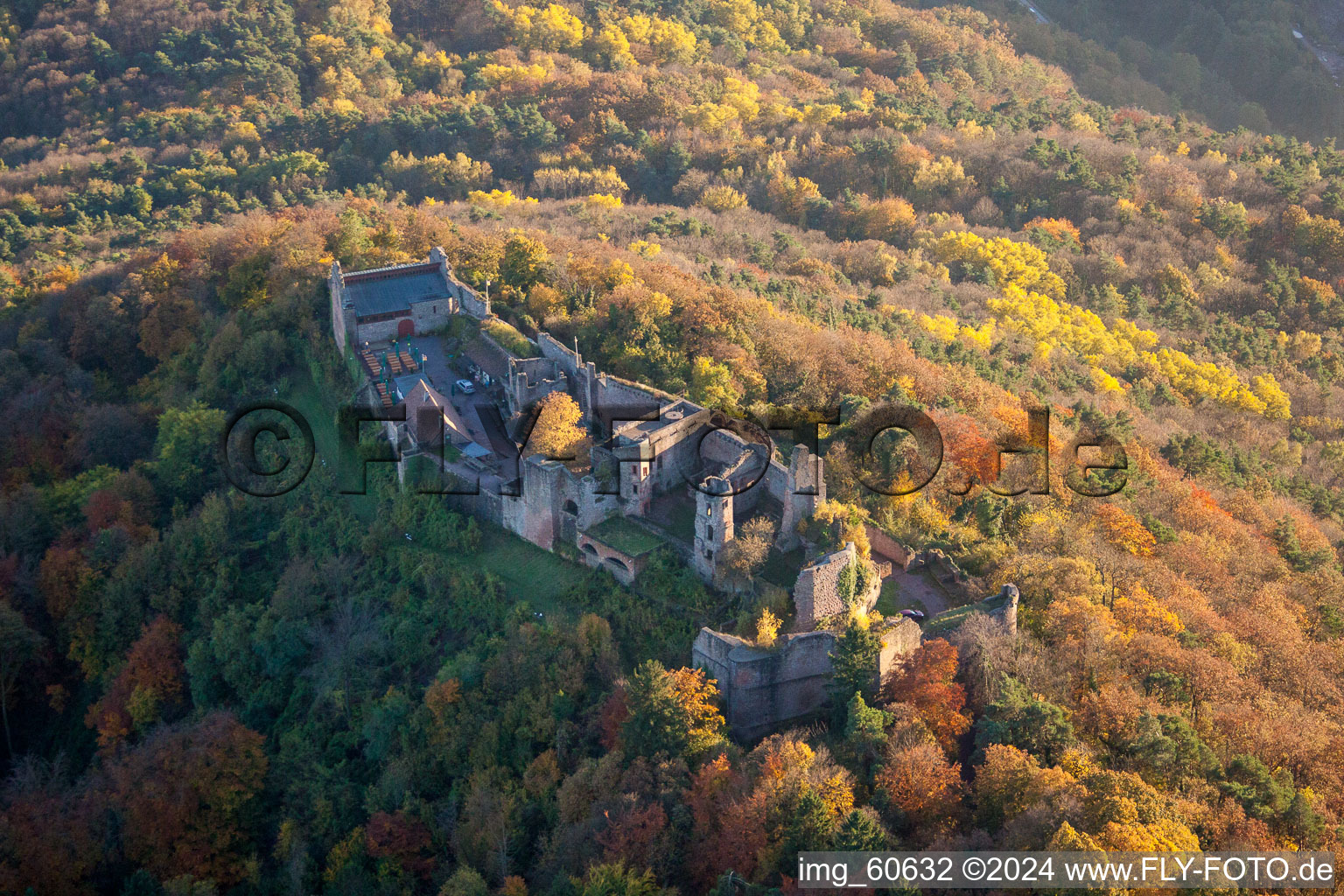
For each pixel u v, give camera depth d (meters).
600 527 153.88
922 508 159.25
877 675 131.12
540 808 131.62
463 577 155.75
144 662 165.12
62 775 163.25
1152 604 150.50
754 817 116.25
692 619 142.38
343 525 170.25
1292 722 137.25
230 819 146.12
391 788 139.50
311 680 155.75
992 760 120.38
